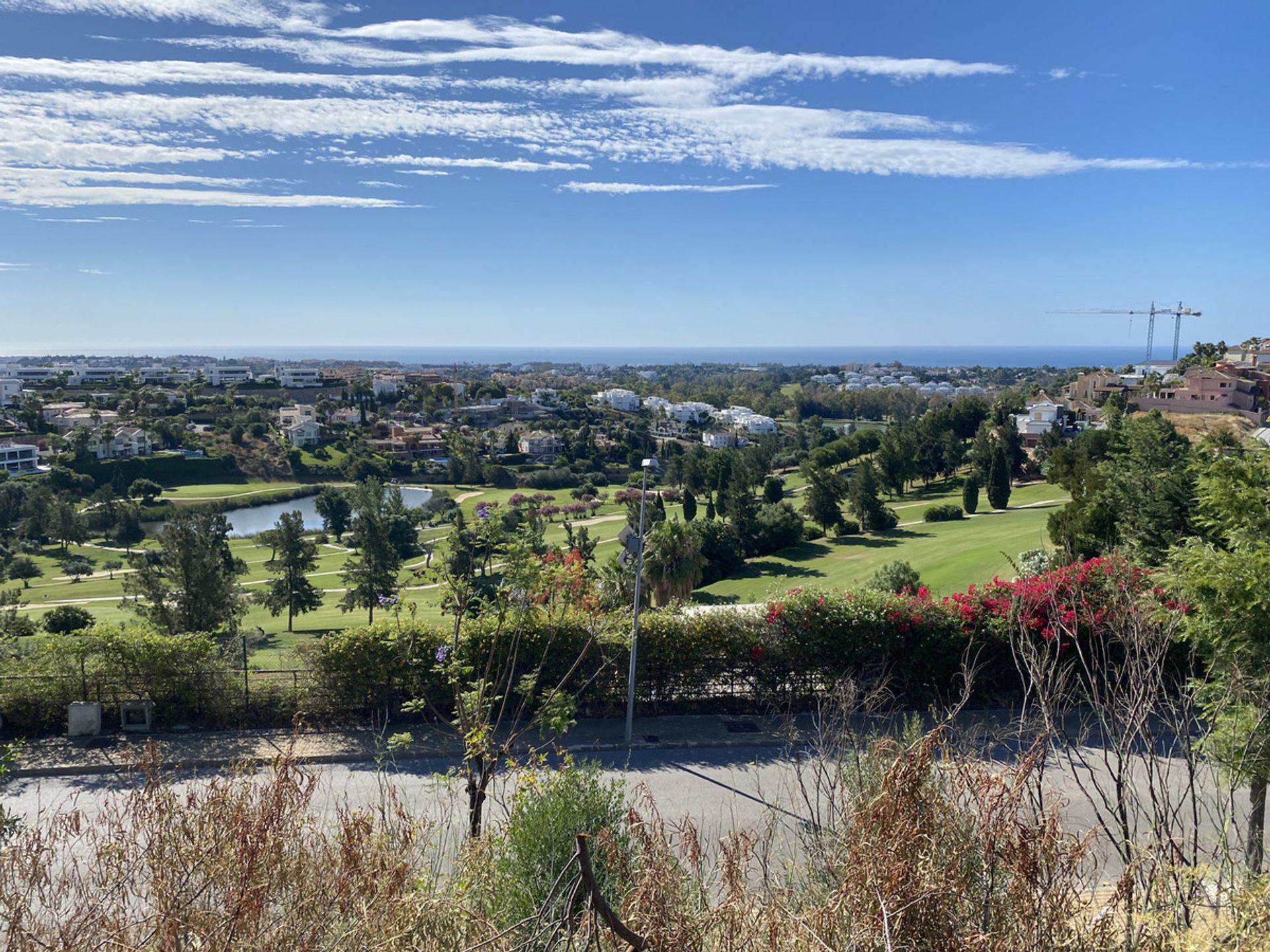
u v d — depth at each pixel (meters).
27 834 3.87
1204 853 4.51
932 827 2.93
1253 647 5.21
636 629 9.70
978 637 10.19
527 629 9.79
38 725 9.77
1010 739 6.60
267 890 3.06
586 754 9.25
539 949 3.13
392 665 9.90
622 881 3.79
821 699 7.71
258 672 10.17
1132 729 3.49
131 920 3.29
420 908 3.05
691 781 8.45
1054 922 2.80
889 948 2.35
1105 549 9.94
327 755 9.05
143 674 9.82
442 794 7.36
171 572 20.81
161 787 3.79
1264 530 5.84
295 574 33.56
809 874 3.67
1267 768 4.27
